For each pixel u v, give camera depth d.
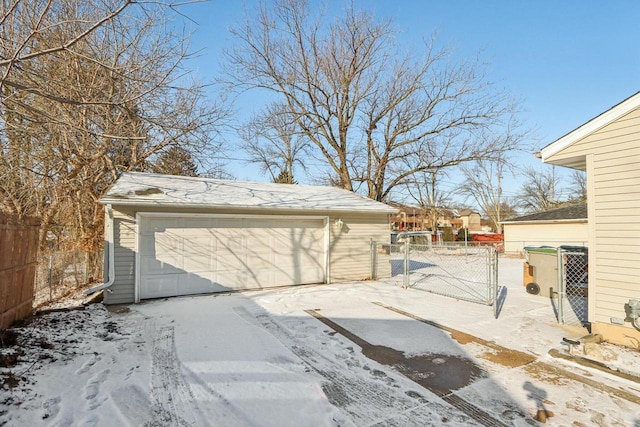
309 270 9.80
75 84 7.07
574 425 2.88
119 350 4.39
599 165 4.92
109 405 3.03
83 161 10.09
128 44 7.23
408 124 17.39
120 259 7.32
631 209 4.60
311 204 9.70
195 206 7.88
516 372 3.95
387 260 11.12
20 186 10.03
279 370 3.91
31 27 5.00
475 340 5.04
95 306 6.91
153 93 7.37
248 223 8.91
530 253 8.91
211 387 3.45
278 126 18.47
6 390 2.97
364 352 4.54
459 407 3.17
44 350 3.94
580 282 8.20
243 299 7.70
